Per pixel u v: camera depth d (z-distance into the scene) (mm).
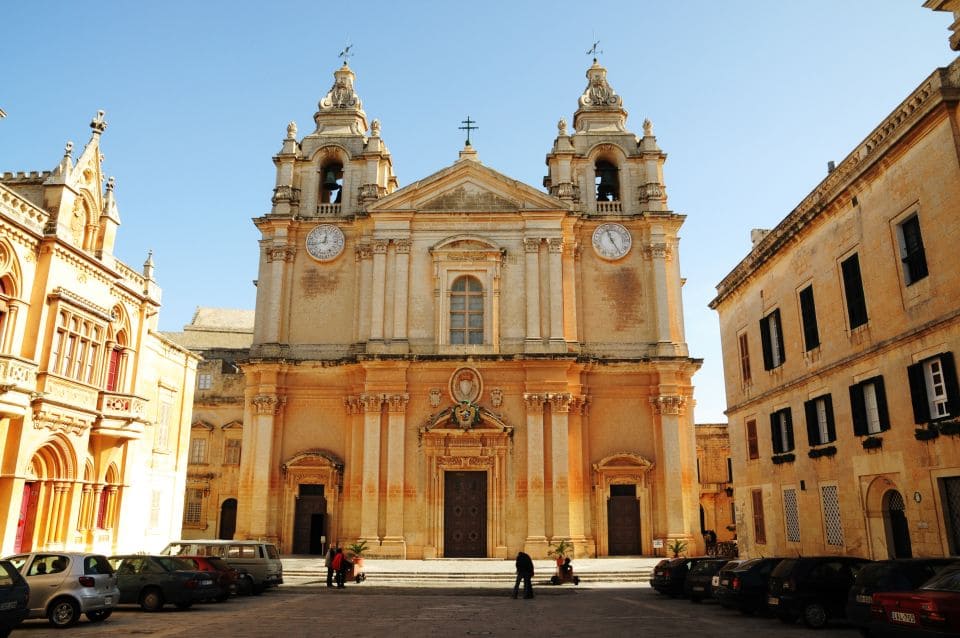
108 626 16891
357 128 42656
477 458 35875
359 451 36312
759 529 27844
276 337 38188
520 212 38562
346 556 31375
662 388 37062
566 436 35781
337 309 38938
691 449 36719
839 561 17172
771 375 26531
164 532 33938
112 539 28516
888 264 19266
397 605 21781
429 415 36438
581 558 34656
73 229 26406
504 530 35062
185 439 36156
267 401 37062
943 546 17000
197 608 20844
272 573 25375
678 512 35469
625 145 41188
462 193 39344
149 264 31234
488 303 37844
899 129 18391
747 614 19281
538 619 18391
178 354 35625
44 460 24828
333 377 37906
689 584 22734
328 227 39844
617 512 36469
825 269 22625
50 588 16797
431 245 38625
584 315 38594
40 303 23953
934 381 17578
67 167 25656
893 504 19641
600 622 17781
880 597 12680
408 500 35438
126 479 29172
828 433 22484
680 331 38219
